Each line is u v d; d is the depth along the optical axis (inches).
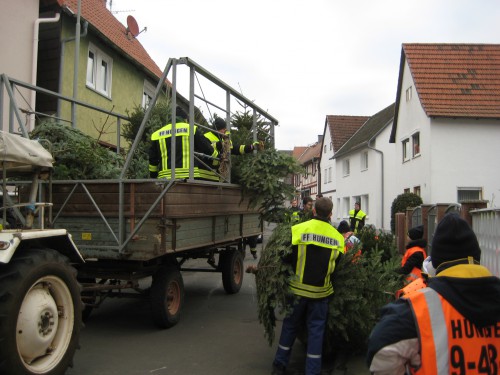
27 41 450.0
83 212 217.6
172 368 185.2
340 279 182.4
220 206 265.4
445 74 866.8
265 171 274.4
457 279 73.4
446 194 799.7
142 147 343.6
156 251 206.8
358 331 192.9
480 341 71.2
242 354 204.5
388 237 296.8
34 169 178.2
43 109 515.2
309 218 214.4
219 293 346.9
